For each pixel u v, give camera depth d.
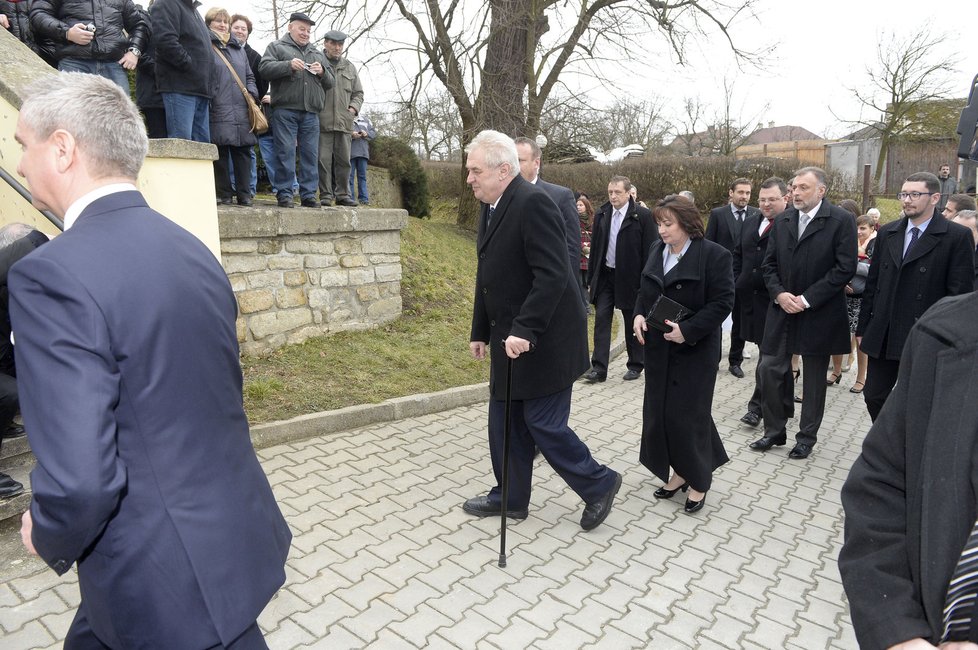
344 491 3.91
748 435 5.38
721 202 17.39
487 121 12.07
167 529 1.41
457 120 14.91
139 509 1.40
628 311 6.63
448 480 4.15
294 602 2.86
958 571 1.07
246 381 5.03
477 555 3.33
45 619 2.65
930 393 1.19
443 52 11.87
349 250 6.37
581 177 17.62
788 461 4.86
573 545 3.48
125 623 1.43
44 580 2.88
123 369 1.38
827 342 4.63
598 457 4.78
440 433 4.92
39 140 1.51
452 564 3.23
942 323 1.21
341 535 3.43
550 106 14.12
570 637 2.74
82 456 1.27
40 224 4.14
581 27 12.34
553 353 3.31
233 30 6.30
